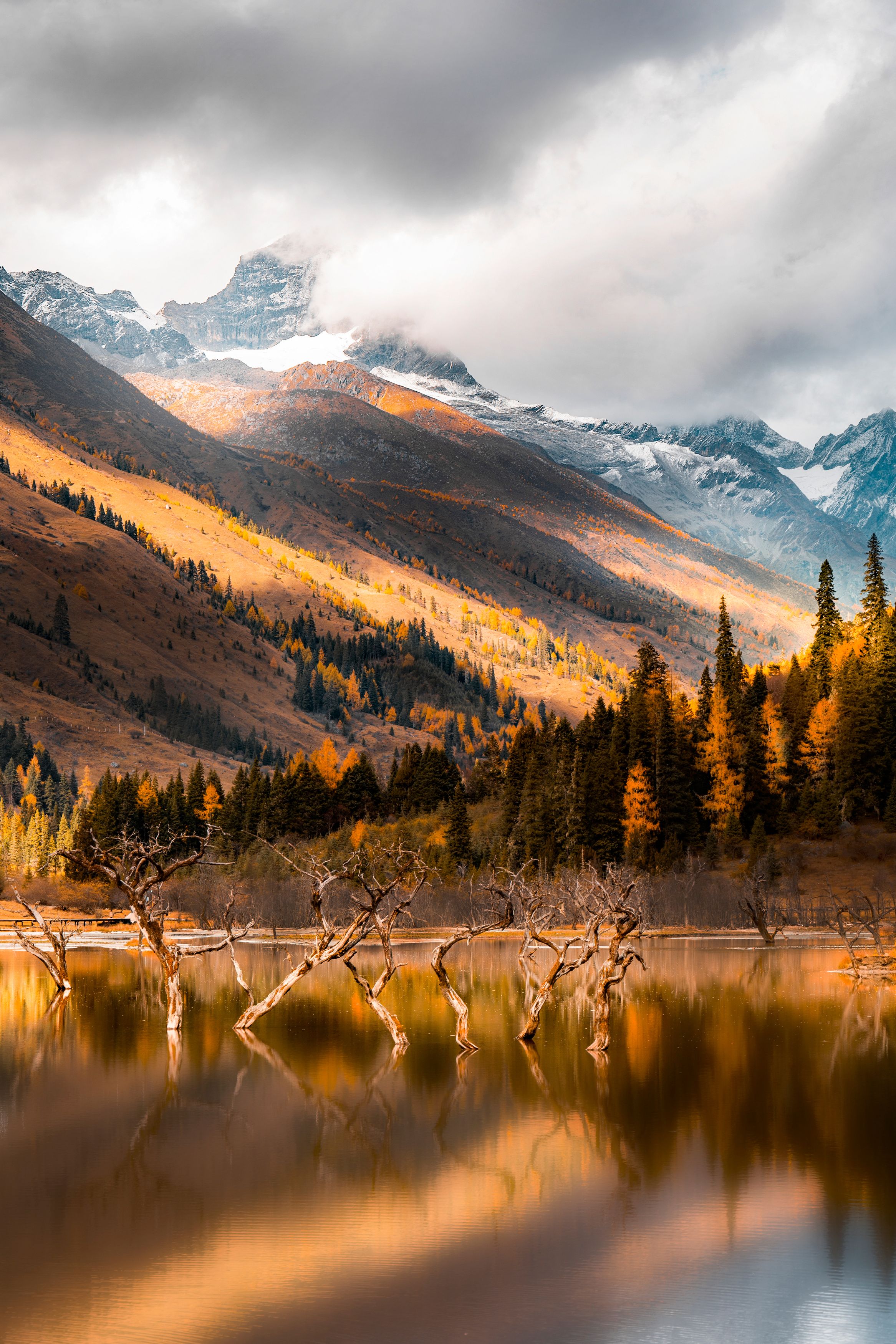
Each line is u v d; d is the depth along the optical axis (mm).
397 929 136250
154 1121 39062
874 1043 55719
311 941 121500
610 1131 37531
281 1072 48312
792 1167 32844
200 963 103875
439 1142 35969
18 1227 27250
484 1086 45062
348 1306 22219
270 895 138375
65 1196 29875
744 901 116500
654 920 128500
